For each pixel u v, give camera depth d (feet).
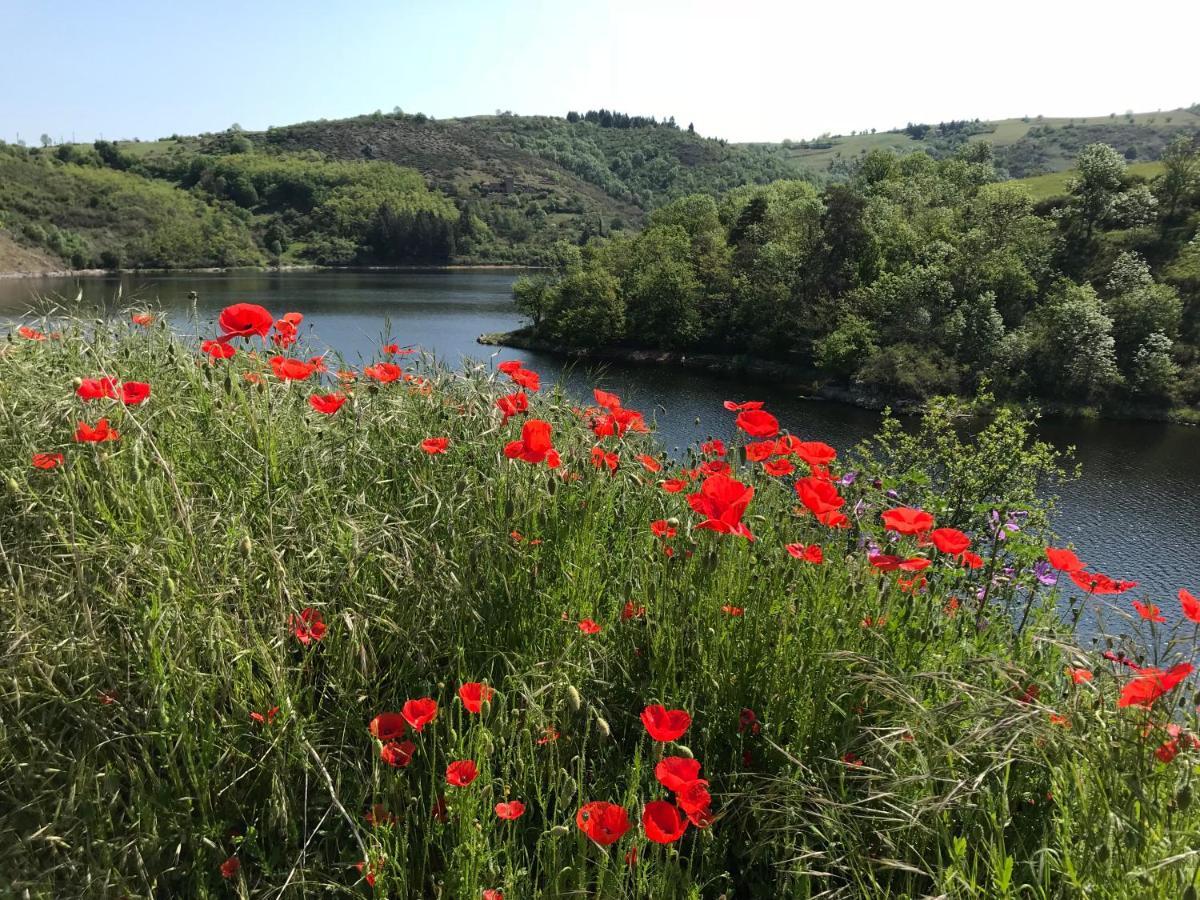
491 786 5.54
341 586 7.11
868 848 5.61
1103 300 154.81
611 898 4.96
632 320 175.83
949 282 147.33
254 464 8.00
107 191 390.01
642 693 7.16
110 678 5.90
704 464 10.80
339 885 5.01
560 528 8.14
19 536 7.16
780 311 161.58
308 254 419.13
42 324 11.37
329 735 6.46
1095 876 4.67
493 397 11.18
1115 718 5.51
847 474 13.10
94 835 5.24
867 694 6.58
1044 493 71.97
